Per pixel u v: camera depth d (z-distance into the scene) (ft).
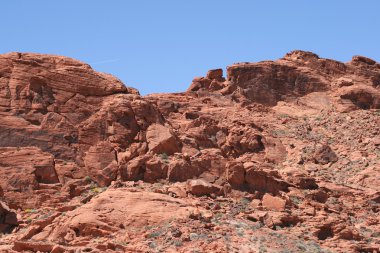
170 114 269.23
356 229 206.39
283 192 214.07
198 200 199.31
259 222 193.67
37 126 217.15
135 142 219.82
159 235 176.55
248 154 243.40
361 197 229.04
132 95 228.84
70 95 225.15
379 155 263.08
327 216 205.05
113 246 168.55
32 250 168.14
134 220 183.32
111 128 219.82
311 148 261.44
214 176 214.07
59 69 228.22
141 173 211.00
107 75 236.63
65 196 204.33
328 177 247.29
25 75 223.51
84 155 215.72
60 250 165.37
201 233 178.50
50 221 186.60
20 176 204.74
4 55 227.61
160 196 190.90
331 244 191.52
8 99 219.20
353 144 274.98
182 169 212.02
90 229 179.83
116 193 189.98
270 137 259.60
